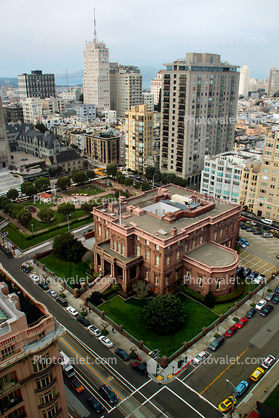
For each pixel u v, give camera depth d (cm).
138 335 8556
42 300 9975
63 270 11388
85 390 7119
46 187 19150
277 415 6300
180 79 17962
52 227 14350
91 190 19588
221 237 11831
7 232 13975
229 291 10038
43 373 5150
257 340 8475
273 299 9869
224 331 8738
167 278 10012
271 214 15338
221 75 19425
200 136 19525
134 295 10131
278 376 7481
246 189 16000
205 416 6594
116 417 6550
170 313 8581
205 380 7369
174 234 9662
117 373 7538
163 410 6706
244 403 6850
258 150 18662
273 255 12456
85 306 9675
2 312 5162
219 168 16775
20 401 5041
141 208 11656
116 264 10156
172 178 19575
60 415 5666
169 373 7519
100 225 11506
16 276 11181
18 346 4856
